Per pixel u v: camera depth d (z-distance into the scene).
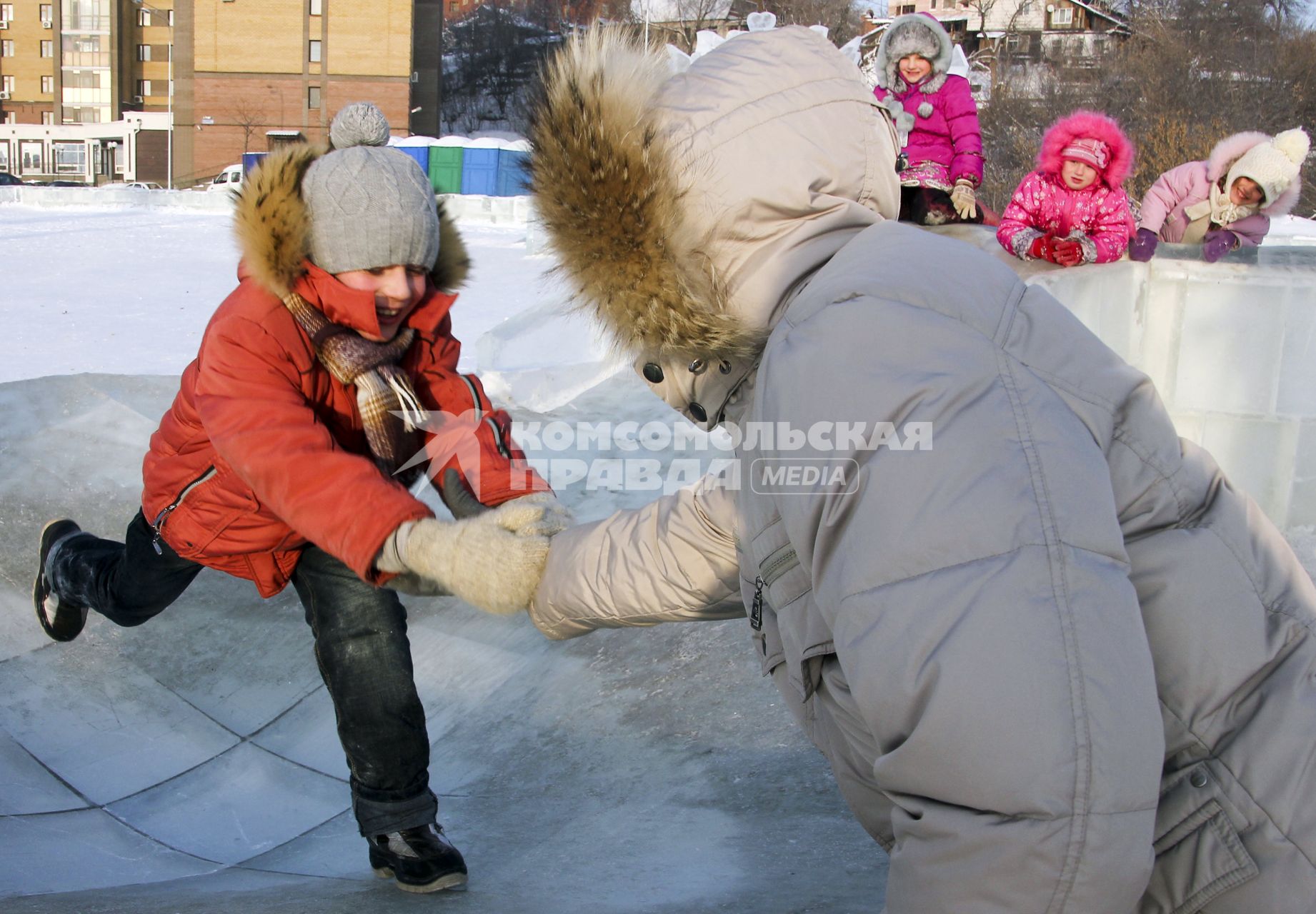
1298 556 4.03
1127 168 4.66
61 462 4.86
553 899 2.31
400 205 2.31
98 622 4.10
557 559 2.11
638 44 1.65
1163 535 1.45
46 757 3.50
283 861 3.03
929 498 1.29
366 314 2.36
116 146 77.31
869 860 2.42
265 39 52.66
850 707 1.53
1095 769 1.21
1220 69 30.50
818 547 1.38
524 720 3.64
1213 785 1.39
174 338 9.55
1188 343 4.45
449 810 3.20
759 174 1.59
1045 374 1.41
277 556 2.70
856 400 1.36
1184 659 1.41
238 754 3.64
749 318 1.65
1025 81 37.53
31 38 86.12
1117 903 1.25
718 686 3.53
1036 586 1.25
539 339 7.36
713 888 2.28
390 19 52.75
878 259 1.50
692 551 1.98
